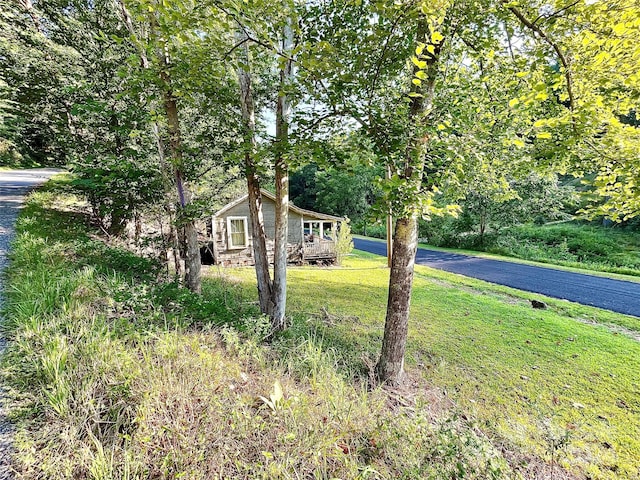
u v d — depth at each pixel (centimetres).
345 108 304
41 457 158
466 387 396
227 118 486
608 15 203
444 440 213
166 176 566
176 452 171
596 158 275
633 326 611
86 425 179
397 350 388
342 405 254
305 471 185
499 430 311
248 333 385
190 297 424
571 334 570
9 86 744
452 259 1530
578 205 1605
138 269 523
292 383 292
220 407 208
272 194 1270
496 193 564
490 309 716
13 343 237
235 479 170
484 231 1945
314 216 1434
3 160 1619
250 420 207
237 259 1266
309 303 718
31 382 204
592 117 235
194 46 368
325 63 277
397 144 292
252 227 522
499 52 325
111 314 321
